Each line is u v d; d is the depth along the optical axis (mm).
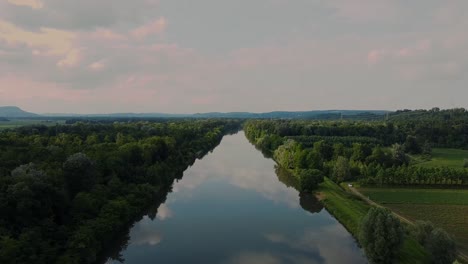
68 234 60312
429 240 56281
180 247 69688
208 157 181750
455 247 55750
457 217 81438
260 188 117250
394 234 56438
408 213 84438
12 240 49719
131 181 95000
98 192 75500
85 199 68500
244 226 81312
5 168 68062
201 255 66188
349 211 85562
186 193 109750
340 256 65938
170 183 117500
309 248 69438
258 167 154625
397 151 136375
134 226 80875
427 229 59281
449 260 54594
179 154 142875
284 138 199375
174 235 75812
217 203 99375
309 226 81500
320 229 79562
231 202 100438
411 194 102312
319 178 107875
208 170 146000
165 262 63438
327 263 63031
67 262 53188
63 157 84562
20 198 56156
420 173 111812
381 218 58312
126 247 69438
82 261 57688
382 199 97000
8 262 46844
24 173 62500
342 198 96688
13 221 55656
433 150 196500
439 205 91312
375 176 116562
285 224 82875
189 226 81250
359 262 63625
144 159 109375
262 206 97250
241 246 70188
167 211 92062
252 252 67562
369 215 59969
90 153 93750
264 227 81000
